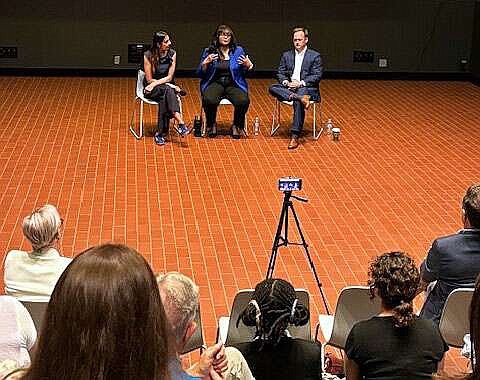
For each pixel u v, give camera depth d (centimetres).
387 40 1323
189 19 1277
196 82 1252
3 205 659
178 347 222
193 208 670
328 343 380
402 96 1188
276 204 686
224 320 396
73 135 895
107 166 781
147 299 113
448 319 359
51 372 109
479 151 885
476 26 1303
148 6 1266
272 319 267
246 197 702
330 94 1187
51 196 687
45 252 356
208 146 866
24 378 112
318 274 548
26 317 287
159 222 635
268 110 1053
